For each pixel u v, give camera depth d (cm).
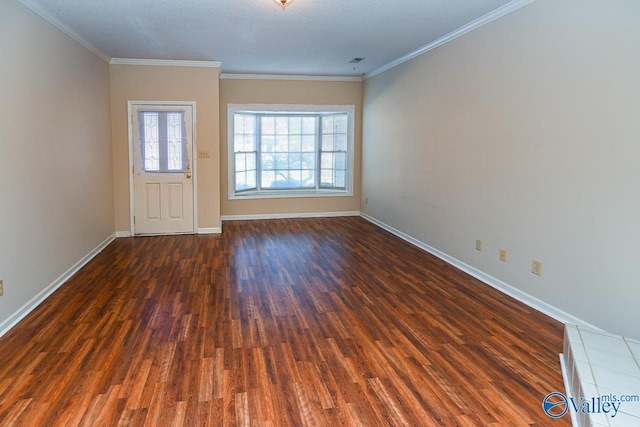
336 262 509
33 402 227
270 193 821
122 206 638
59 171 420
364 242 613
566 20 325
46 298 381
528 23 364
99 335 309
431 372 262
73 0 364
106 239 586
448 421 216
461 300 385
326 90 785
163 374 257
